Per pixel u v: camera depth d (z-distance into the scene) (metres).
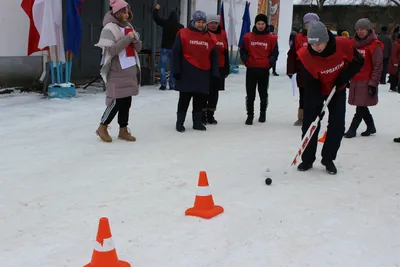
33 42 8.72
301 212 3.94
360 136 7.13
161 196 4.22
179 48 6.58
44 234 3.41
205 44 6.61
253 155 5.72
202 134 6.81
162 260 3.07
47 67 9.36
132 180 4.62
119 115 6.15
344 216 3.90
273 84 14.27
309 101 4.89
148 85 12.01
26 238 3.35
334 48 4.53
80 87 10.81
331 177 4.94
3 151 5.49
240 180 4.74
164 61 11.11
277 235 3.49
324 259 3.15
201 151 5.83
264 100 7.79
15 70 9.17
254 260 3.10
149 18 14.96
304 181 4.77
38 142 5.95
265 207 4.02
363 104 6.71
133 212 3.84
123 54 5.84
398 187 4.69
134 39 5.91
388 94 12.93
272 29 12.73
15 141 5.95
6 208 3.86
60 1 8.62
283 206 4.06
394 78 13.48
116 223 3.62
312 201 4.21
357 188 4.62
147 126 7.21
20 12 9.13
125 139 6.23
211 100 7.49
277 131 7.20
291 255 3.19
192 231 3.51
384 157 5.86
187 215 3.80
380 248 3.34
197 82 6.64
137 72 6.10
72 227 3.54
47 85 9.51
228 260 3.10
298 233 3.54
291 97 11.36
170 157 5.50
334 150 4.99
